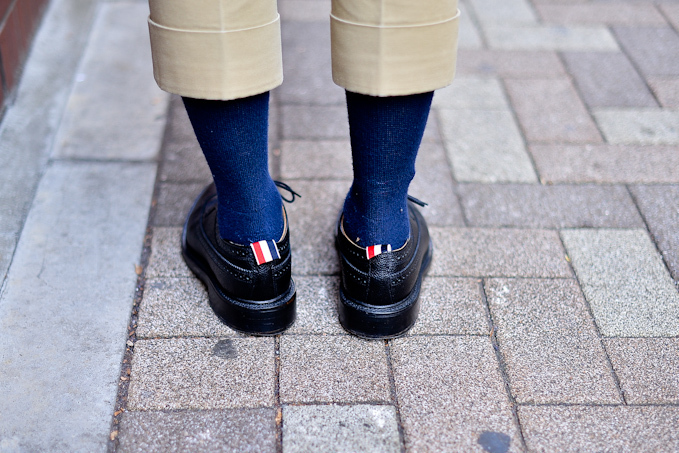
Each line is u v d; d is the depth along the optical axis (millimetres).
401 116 1111
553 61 2525
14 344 1315
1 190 1726
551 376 1299
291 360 1316
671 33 2746
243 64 1045
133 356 1312
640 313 1457
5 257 1524
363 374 1291
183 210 1729
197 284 1494
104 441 1146
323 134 2076
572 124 2152
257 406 1222
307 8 2916
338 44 1053
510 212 1763
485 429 1188
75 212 1686
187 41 1013
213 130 1130
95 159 1899
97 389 1239
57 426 1165
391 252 1245
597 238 1678
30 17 2438
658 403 1247
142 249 1590
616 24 2818
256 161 1192
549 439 1172
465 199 1805
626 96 2312
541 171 1928
